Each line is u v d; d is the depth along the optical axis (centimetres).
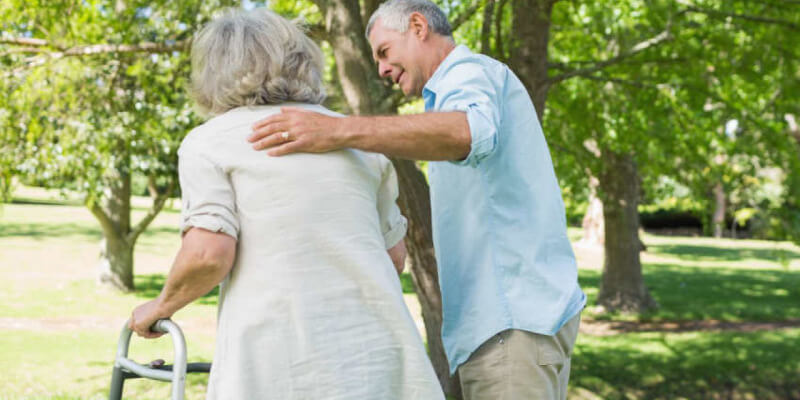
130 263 1450
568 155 1016
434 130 167
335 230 164
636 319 1321
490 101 180
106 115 768
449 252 212
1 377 752
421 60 216
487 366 204
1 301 1265
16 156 735
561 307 198
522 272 202
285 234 160
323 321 159
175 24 657
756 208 749
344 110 533
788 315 1376
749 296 1622
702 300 1541
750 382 888
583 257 2405
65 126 739
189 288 160
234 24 174
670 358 995
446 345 213
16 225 2673
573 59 912
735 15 652
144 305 173
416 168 580
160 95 766
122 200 1448
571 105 884
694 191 940
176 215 3600
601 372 921
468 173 206
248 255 161
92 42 746
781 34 647
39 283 1480
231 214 160
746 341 1097
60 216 3136
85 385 741
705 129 820
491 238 204
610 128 902
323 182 165
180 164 167
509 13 749
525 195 204
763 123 743
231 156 163
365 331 163
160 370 173
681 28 686
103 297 1359
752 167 743
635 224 1382
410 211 580
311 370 157
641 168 1123
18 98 674
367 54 525
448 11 667
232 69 169
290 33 177
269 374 156
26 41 679
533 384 199
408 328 167
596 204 2703
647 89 792
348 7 523
